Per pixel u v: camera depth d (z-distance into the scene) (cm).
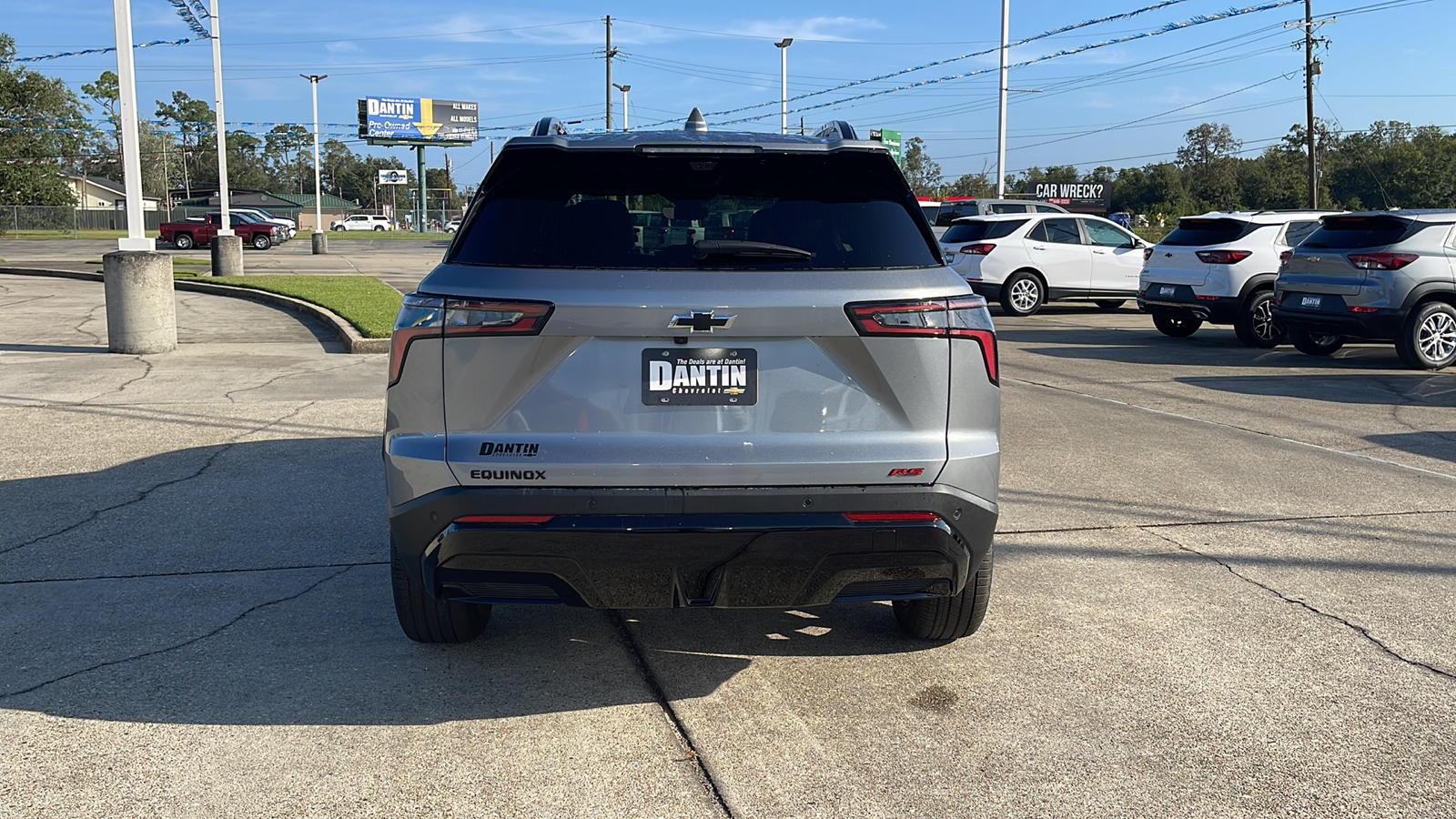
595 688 359
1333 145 9988
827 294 303
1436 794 292
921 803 287
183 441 727
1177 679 368
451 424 306
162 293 1173
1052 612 432
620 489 300
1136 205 11275
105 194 9394
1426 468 693
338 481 624
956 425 315
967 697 353
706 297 298
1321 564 496
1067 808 285
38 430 759
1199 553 511
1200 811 284
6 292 1947
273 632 402
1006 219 1830
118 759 306
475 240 321
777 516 302
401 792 290
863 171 339
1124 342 1424
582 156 327
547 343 300
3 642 390
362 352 1196
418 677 365
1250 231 1353
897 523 308
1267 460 714
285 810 280
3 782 292
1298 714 341
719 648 395
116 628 405
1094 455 725
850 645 398
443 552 308
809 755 313
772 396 305
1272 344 1363
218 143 2630
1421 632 413
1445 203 9250
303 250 4416
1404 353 1151
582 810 282
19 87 6297
